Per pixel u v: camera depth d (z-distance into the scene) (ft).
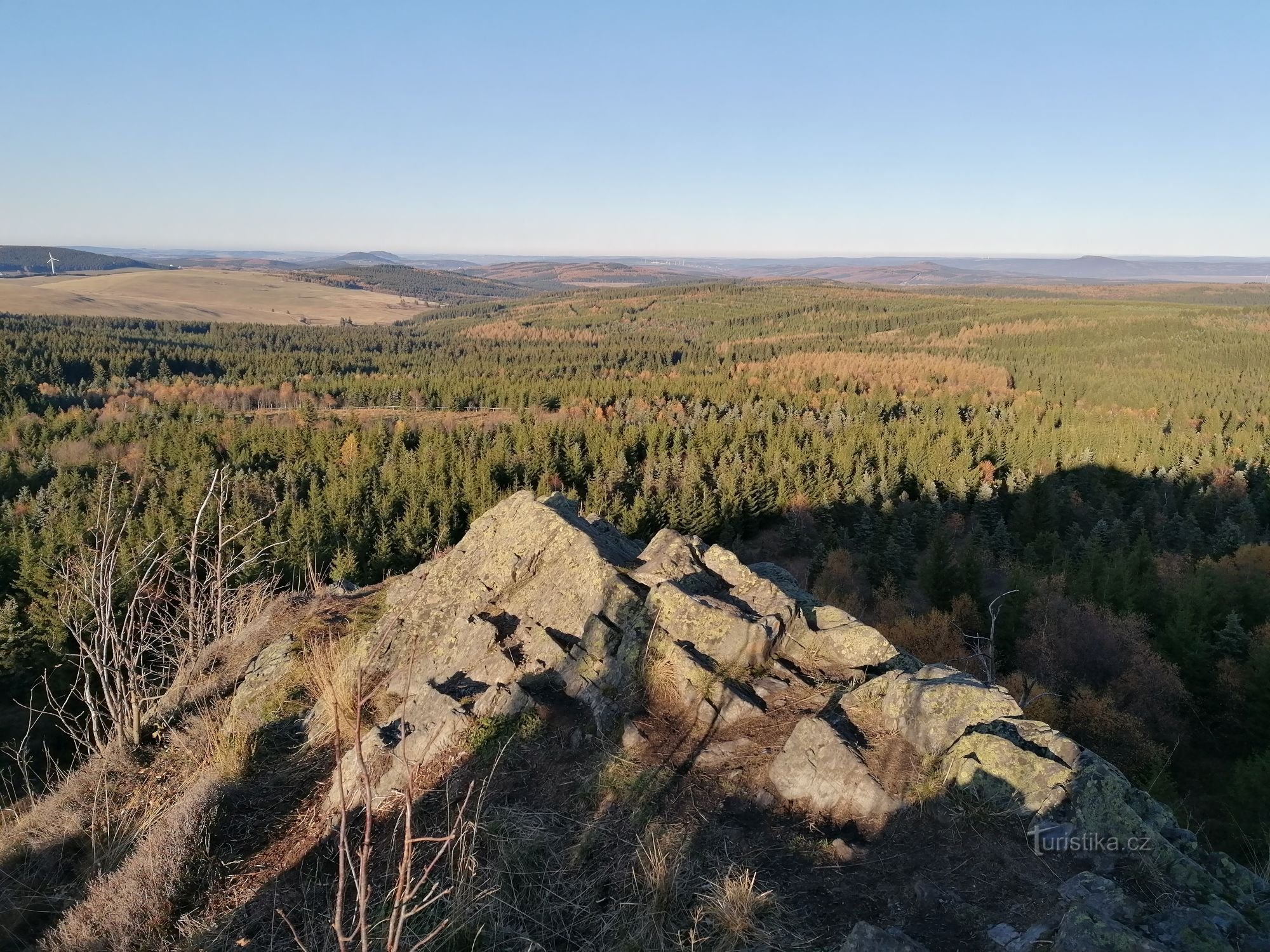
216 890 21.53
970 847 18.83
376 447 266.77
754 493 209.36
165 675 40.57
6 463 227.81
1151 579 137.49
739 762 22.76
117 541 34.37
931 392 451.12
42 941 21.90
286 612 40.81
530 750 24.41
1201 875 17.21
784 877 18.58
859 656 28.14
